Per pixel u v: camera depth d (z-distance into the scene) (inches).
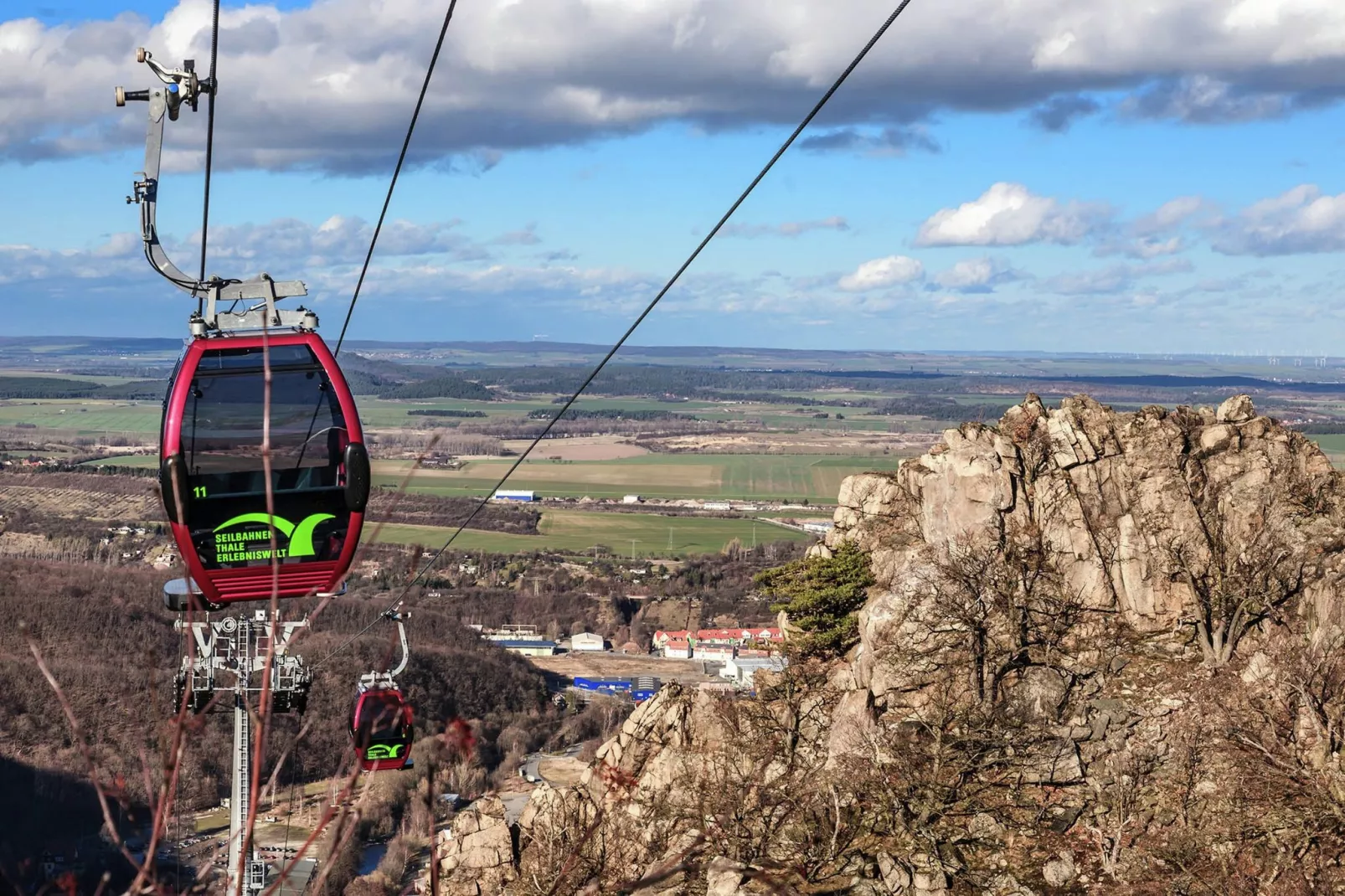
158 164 939.3
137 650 5118.1
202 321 1026.7
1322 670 1939.0
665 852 1857.8
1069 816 1877.5
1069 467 2524.6
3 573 5748.0
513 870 1975.9
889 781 1920.5
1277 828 1711.4
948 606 2225.6
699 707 2218.3
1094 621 2336.4
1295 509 2413.9
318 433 1008.9
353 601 6299.2
